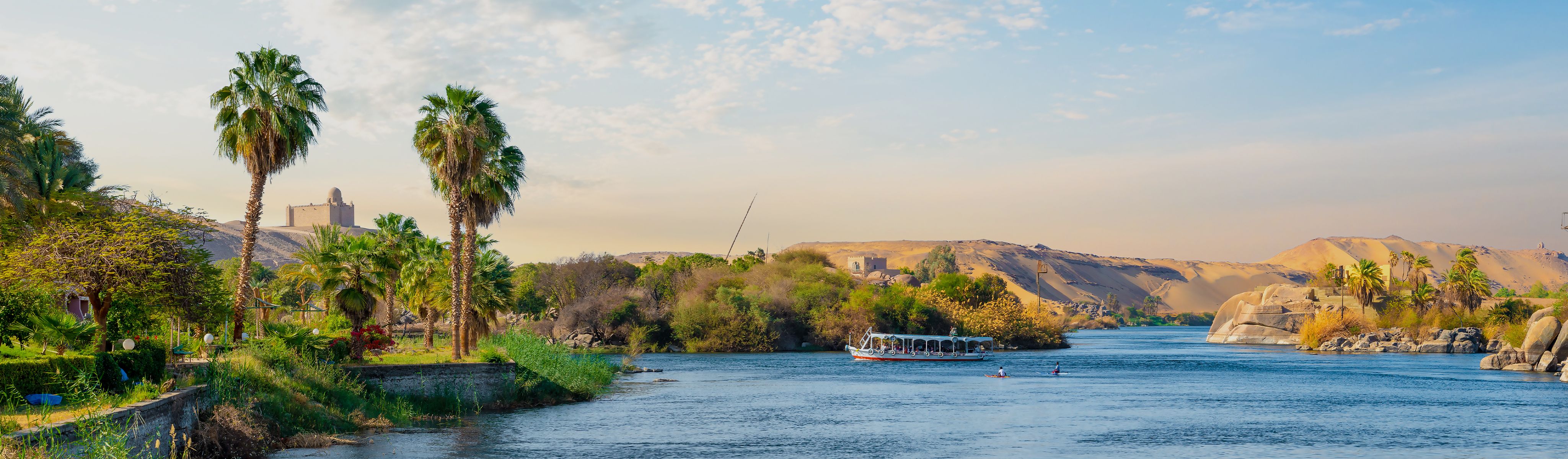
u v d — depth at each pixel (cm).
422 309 6600
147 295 3198
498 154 5162
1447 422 4462
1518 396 5744
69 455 1761
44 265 2995
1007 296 15338
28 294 2850
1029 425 4356
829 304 13562
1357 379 7250
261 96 3888
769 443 3728
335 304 5659
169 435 2367
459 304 4875
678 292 14250
